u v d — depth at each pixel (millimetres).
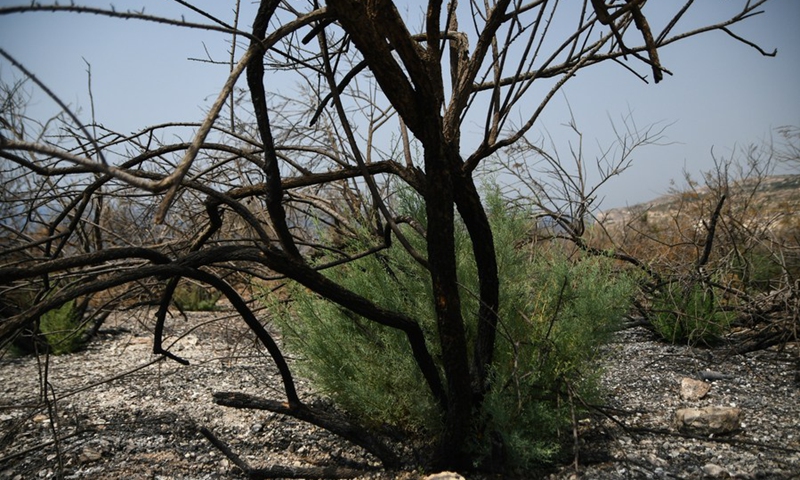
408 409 3311
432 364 2928
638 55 2594
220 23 2219
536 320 3264
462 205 2744
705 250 5645
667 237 7062
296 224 5203
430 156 2490
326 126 5105
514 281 3426
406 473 2973
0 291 4484
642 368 4668
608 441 3260
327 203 3896
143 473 3070
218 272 5188
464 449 2914
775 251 5863
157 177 2816
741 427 3426
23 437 3518
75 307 6203
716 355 4957
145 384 4695
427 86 2389
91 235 6059
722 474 2795
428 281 3367
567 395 3127
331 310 3527
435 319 3312
